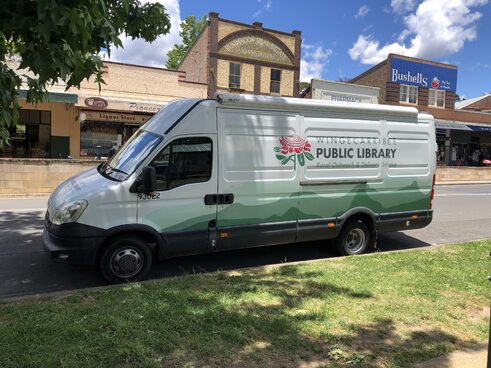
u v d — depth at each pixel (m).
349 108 6.92
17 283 5.63
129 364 3.23
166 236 5.69
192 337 3.69
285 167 6.43
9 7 2.74
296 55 29.69
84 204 5.25
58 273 6.02
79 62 3.16
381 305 4.62
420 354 3.61
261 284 5.13
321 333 3.89
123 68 22.41
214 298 4.59
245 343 3.64
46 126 21.11
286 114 6.45
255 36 28.33
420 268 6.05
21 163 13.70
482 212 13.08
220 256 7.06
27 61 2.89
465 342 3.89
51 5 2.59
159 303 4.39
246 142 6.14
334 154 6.82
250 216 6.23
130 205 5.46
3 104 3.35
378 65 33.88
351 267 6.00
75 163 14.44
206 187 5.88
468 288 5.28
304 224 6.65
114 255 5.45
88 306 4.27
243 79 28.23
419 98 34.34
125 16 5.98
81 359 3.25
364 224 7.28
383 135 7.27
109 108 20.98
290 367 3.33
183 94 23.98
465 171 25.72
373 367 3.38
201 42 28.42
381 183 7.28
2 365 3.12
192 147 5.80
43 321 3.87
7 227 8.78
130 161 5.79
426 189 7.75
